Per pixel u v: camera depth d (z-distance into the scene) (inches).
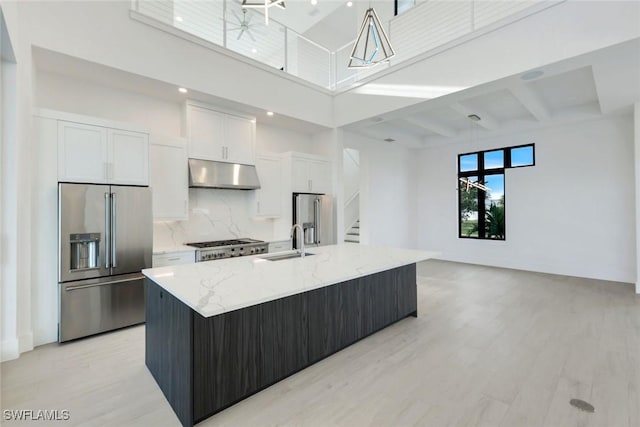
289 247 207.3
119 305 135.2
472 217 296.8
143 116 165.2
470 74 157.0
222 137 182.5
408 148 327.6
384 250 145.9
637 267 187.0
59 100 141.3
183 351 77.8
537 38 135.2
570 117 223.6
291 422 77.8
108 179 134.3
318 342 106.9
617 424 75.8
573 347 117.3
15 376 98.2
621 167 215.8
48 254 122.0
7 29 91.4
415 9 209.0
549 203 247.6
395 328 137.0
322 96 226.2
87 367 104.1
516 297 182.9
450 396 87.8
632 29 113.3
